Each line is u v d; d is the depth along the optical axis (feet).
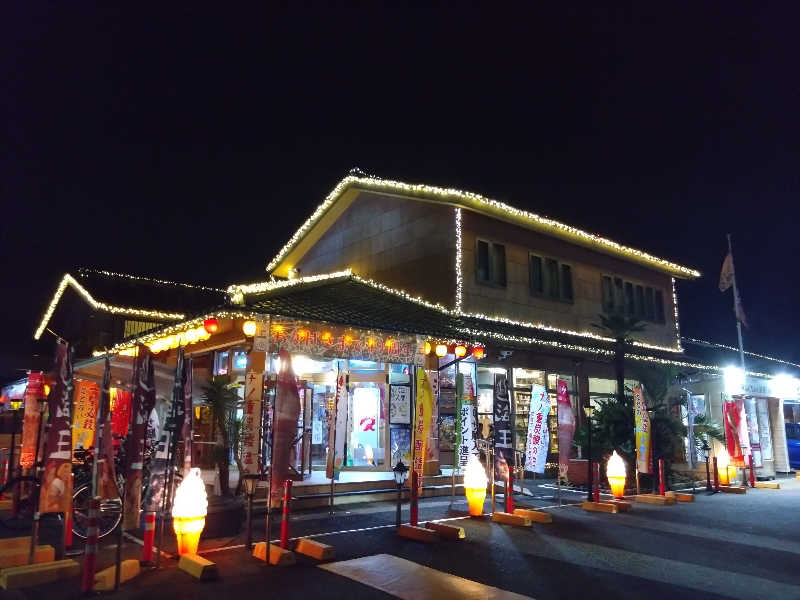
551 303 68.85
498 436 37.58
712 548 29.27
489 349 57.11
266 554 25.85
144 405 24.47
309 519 36.40
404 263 65.26
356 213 72.28
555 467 61.77
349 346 43.27
